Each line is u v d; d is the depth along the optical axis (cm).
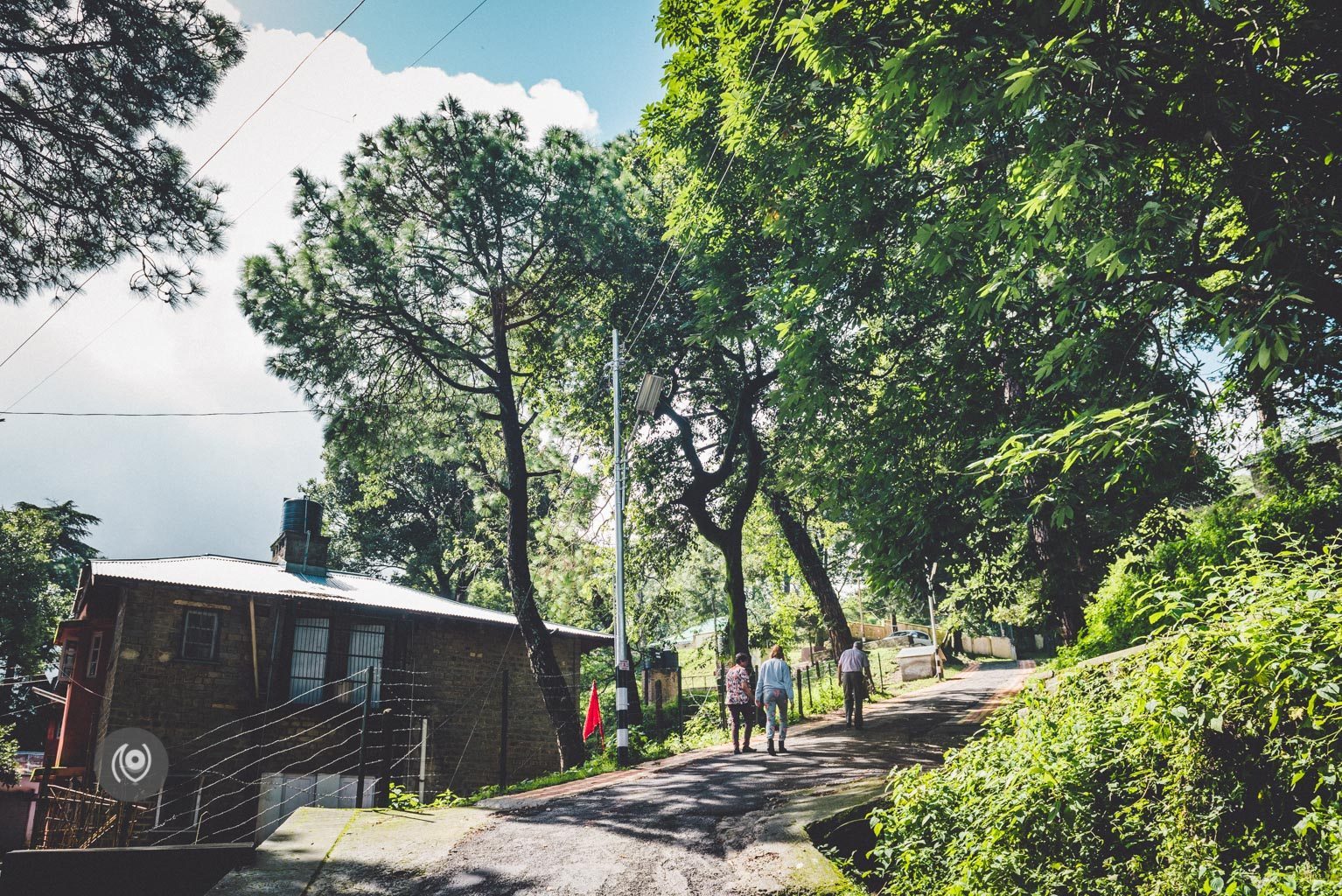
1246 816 497
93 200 893
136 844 1631
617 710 1572
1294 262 668
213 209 941
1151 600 1201
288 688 1867
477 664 2197
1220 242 945
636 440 2420
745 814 838
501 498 2305
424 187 1972
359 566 4591
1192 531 1483
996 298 915
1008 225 791
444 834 804
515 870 676
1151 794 568
